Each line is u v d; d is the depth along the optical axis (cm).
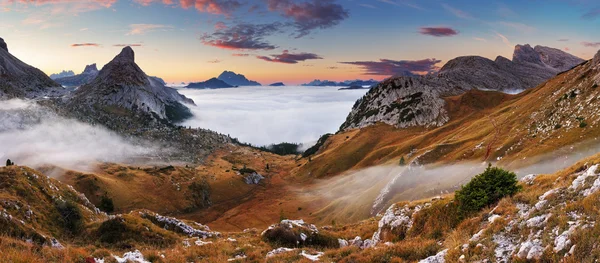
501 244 1653
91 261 2045
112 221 4034
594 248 1255
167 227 4672
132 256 2556
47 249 2025
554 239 1441
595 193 1598
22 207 4228
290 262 2450
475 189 2353
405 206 3002
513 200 2098
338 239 3531
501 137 16062
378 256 2098
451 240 2045
